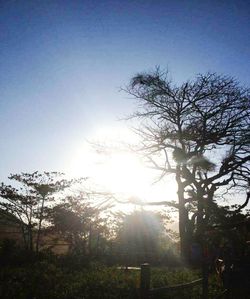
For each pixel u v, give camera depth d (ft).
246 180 77.77
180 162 74.43
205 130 71.67
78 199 88.02
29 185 94.58
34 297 33.96
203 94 71.00
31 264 66.90
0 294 34.99
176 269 61.36
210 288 36.50
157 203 81.25
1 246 82.23
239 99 70.44
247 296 31.09
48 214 90.17
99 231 95.04
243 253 36.94
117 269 60.95
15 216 95.30
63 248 112.37
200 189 77.66
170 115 74.43
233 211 79.30
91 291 37.22
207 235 61.77
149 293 26.04
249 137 71.82
